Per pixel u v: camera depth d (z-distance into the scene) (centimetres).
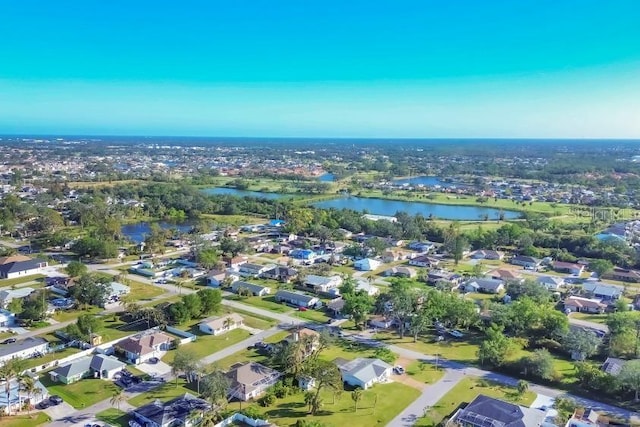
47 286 16012
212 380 8881
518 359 11038
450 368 10950
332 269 19250
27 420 8569
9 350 10912
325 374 9219
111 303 14712
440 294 13825
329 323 13562
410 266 19850
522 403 9412
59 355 11219
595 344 11556
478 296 16238
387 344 12244
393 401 9475
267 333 12781
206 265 18412
